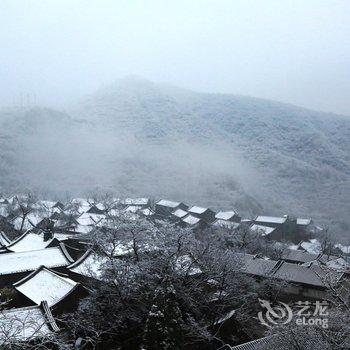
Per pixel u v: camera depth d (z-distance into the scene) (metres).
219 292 33.38
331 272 19.77
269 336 23.20
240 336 32.69
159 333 22.14
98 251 32.84
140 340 26.28
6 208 87.88
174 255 30.09
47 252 42.19
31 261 40.31
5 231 71.25
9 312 25.09
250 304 36.75
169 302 23.17
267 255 64.56
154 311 22.64
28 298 31.53
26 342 16.41
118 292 27.42
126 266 27.94
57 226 75.88
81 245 50.41
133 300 28.67
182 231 30.11
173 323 22.67
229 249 35.62
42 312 25.47
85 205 109.56
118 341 27.48
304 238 103.38
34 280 34.00
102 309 28.08
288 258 63.62
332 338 18.14
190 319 26.94
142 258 30.06
